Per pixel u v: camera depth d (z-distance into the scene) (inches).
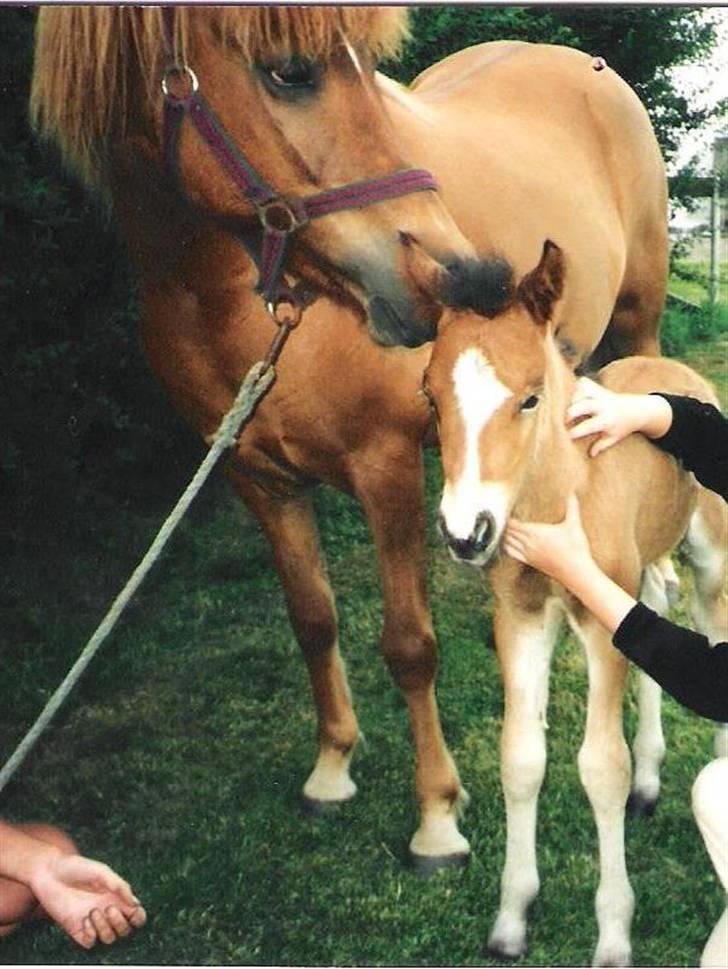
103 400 184.7
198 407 107.8
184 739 137.1
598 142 138.3
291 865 112.3
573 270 122.7
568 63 139.9
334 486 107.7
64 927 92.4
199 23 87.1
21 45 161.0
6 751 133.3
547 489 88.3
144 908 106.2
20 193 163.2
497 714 137.1
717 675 77.6
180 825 119.8
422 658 107.9
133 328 190.9
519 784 96.5
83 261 183.8
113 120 94.5
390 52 90.9
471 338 81.5
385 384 99.0
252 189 90.0
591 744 94.4
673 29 224.7
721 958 81.1
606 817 95.2
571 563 82.3
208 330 101.4
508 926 99.1
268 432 102.7
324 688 119.4
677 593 132.2
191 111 89.2
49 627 164.7
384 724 136.9
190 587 178.5
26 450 180.2
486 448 79.6
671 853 111.0
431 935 101.8
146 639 162.2
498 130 123.2
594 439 92.0
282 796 124.3
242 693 147.5
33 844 98.3
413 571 106.8
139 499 207.6
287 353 98.1
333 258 90.8
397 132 101.7
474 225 111.3
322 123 88.4
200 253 98.6
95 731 139.1
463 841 111.6
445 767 112.3
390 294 89.1
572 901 104.9
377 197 89.3
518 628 95.8
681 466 102.1
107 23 90.5
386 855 113.3
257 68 87.4
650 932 101.1
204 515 205.0
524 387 80.6
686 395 104.3
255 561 187.2
